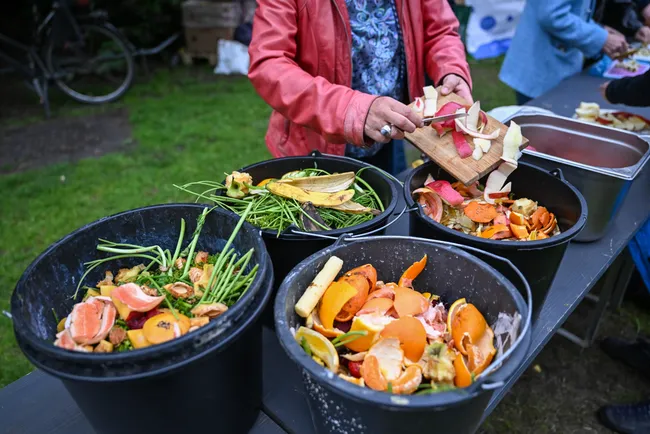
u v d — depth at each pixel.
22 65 4.67
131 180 3.56
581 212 1.07
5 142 4.20
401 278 0.94
